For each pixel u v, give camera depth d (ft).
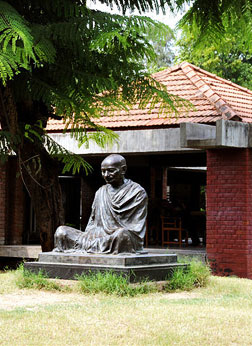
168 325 22.13
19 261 54.90
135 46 33.81
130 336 20.56
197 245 60.70
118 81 36.76
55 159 44.39
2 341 19.65
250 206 44.88
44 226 44.19
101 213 32.55
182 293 30.48
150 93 36.94
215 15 29.25
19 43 28.07
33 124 42.14
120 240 30.99
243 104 51.78
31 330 21.08
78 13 34.73
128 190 32.55
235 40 32.81
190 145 42.63
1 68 26.14
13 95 37.65
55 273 31.09
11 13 27.76
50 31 33.35
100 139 45.52
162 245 56.39
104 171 32.89
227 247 45.06
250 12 28.48
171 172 73.82
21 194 56.08
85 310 24.49
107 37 30.32
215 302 27.35
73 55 36.32
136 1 33.45
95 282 29.19
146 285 29.55
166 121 47.93
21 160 40.40
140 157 61.57
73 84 36.45
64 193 73.77
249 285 34.94
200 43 30.53
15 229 55.42
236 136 43.37
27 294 29.04
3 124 40.45
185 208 60.18
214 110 47.47
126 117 50.57
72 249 32.60
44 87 36.37
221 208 45.47
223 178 45.50
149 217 56.34
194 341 20.11
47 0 35.78
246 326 22.41
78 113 37.14
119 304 25.96
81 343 19.61
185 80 54.70
